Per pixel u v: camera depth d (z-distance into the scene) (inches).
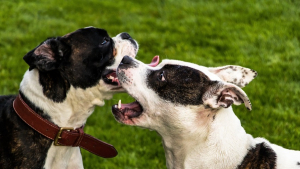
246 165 201.2
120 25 515.8
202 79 203.3
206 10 540.4
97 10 562.3
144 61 422.0
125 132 324.5
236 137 203.9
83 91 220.8
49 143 213.3
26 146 208.7
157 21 523.2
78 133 220.5
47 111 212.7
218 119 203.5
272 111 334.6
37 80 213.6
